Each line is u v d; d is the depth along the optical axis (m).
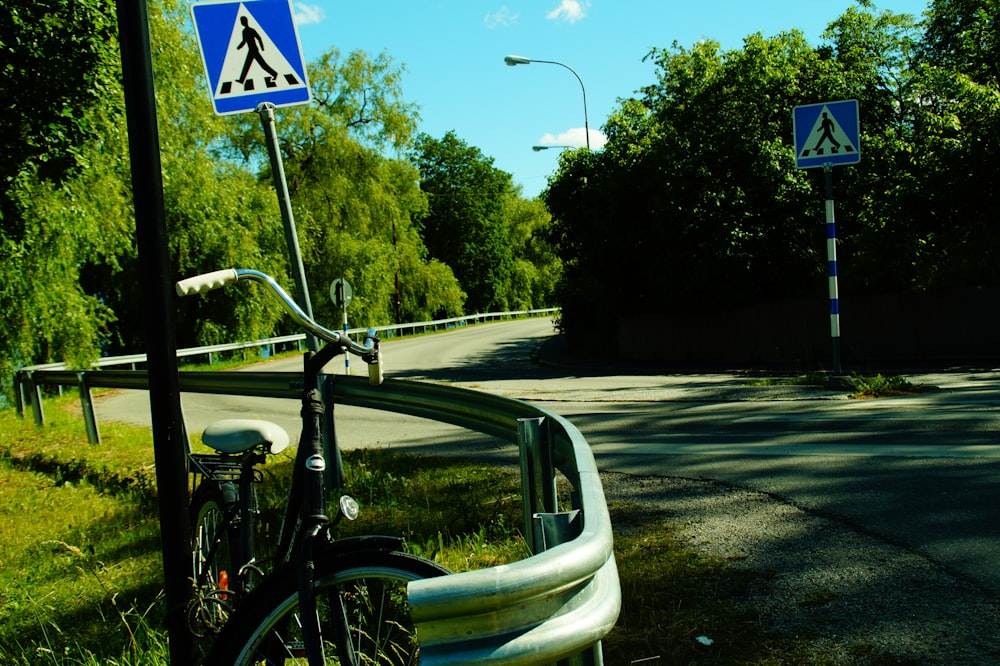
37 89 8.45
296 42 5.81
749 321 22.95
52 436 13.23
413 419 12.41
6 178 9.20
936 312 19.67
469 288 73.75
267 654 2.51
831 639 3.48
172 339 3.10
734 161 22.38
